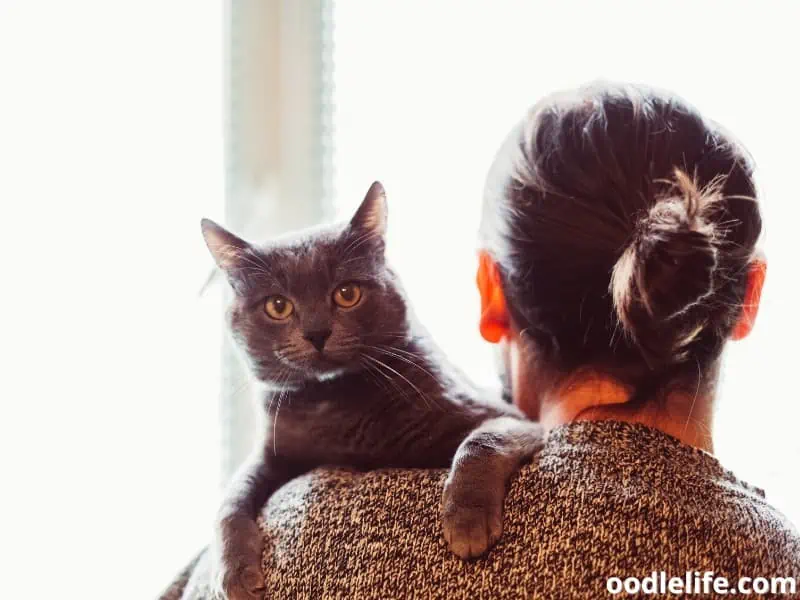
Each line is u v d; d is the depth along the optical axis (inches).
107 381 58.9
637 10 55.4
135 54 59.2
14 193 57.1
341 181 61.0
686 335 31.5
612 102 32.7
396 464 45.5
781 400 53.2
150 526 59.3
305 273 46.8
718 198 30.9
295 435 46.6
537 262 33.0
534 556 30.1
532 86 57.3
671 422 33.4
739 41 53.9
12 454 57.1
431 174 59.4
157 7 59.4
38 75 57.6
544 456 33.0
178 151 60.0
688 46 54.6
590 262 32.3
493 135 58.1
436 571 30.6
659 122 32.3
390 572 30.9
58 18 57.8
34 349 57.5
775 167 53.4
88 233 58.5
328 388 46.7
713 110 54.2
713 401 33.9
